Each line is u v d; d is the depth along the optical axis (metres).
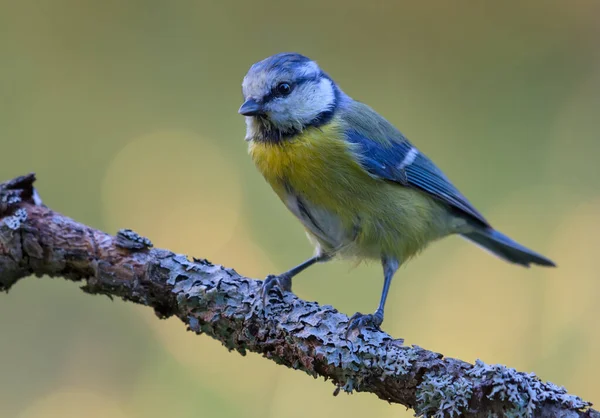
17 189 6.41
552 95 12.57
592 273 10.37
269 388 9.36
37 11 12.68
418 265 10.60
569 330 9.88
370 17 13.35
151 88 12.72
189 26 13.05
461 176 12.14
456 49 13.19
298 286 10.52
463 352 10.01
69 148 12.16
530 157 12.10
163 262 6.17
